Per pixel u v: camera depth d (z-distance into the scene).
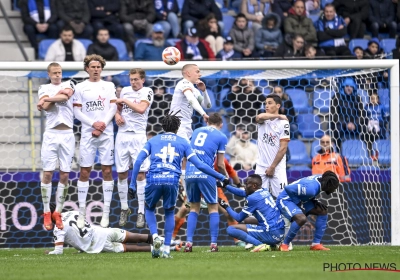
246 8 56.88
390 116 38.44
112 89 33.84
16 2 56.50
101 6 54.09
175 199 27.23
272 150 33.97
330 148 40.38
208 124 32.62
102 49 50.47
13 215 39.28
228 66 38.34
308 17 57.12
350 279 19.59
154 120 45.84
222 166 31.98
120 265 24.28
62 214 32.41
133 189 26.80
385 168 41.16
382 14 58.97
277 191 33.97
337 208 39.94
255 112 46.97
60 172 32.75
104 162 33.91
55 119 32.53
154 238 27.09
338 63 38.59
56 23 53.16
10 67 37.38
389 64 38.50
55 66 32.34
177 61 34.69
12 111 44.47
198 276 20.34
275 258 26.55
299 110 48.03
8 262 26.61
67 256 29.78
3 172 41.03
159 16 55.19
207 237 39.41
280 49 53.53
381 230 40.34
